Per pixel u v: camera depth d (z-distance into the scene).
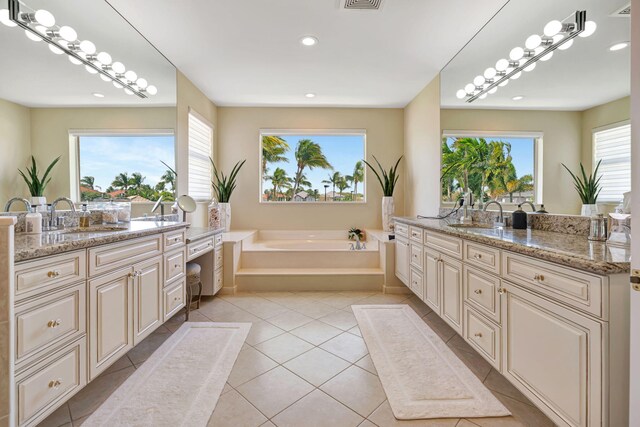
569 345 1.11
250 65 3.13
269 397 1.58
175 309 2.26
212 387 1.67
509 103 2.30
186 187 3.42
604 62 1.61
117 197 2.38
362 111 4.63
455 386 1.68
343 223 4.70
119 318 1.62
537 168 2.03
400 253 3.19
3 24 1.63
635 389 0.83
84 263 1.38
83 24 2.10
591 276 1.02
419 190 3.95
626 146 1.48
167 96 3.03
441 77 3.26
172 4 2.16
